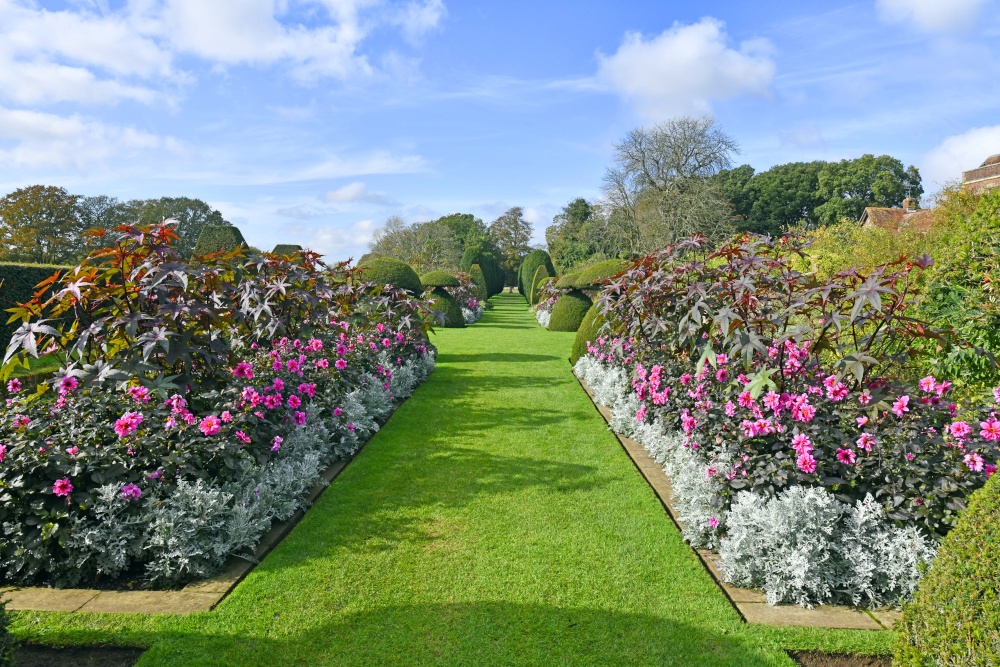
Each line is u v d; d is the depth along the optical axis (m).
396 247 37.72
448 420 6.18
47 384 3.58
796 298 3.81
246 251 5.74
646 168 31.98
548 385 8.24
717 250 5.01
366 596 2.73
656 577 2.93
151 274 3.76
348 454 4.91
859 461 2.93
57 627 2.44
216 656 2.29
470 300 20.97
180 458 3.11
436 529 3.48
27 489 2.80
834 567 2.75
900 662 1.89
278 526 3.52
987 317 4.77
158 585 2.84
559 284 17.03
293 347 5.45
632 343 6.22
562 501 3.94
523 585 2.84
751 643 2.38
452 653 2.33
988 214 5.38
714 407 3.77
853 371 3.10
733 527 2.94
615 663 2.26
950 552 1.86
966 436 2.86
